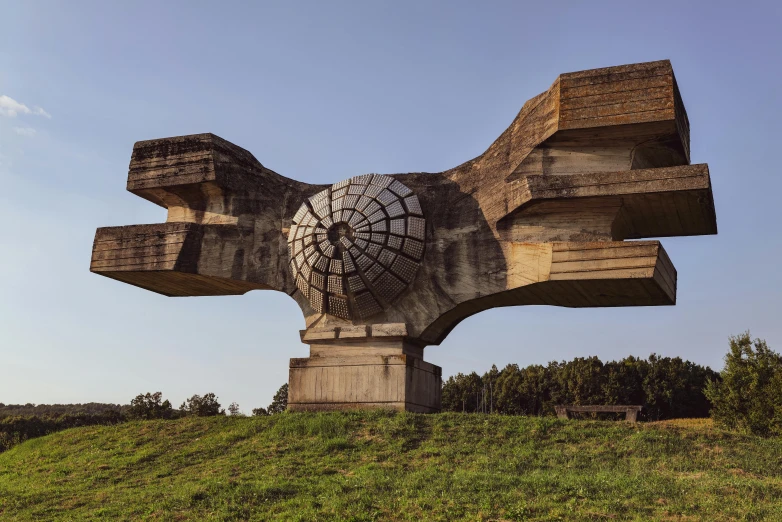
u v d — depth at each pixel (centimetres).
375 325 1673
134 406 3925
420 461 1301
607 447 1338
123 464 1424
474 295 1620
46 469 1489
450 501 1064
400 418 1512
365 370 1667
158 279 1853
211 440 1515
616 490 1093
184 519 1083
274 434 1500
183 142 1822
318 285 1711
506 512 1013
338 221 1705
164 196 1877
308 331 1733
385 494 1117
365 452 1359
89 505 1198
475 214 1662
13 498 1256
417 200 1698
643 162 1574
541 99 1573
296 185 1900
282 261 1836
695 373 4347
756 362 2609
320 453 1367
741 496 1061
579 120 1454
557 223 1540
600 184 1432
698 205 1460
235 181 1828
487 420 1492
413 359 1677
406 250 1659
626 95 1440
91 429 1741
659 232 1636
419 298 1678
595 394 4294
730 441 1373
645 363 4366
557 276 1475
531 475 1181
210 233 1808
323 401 1683
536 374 4631
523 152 1582
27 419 3744
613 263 1425
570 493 1079
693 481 1137
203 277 1806
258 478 1246
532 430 1425
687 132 1555
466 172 1725
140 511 1130
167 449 1498
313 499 1112
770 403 2472
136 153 1859
